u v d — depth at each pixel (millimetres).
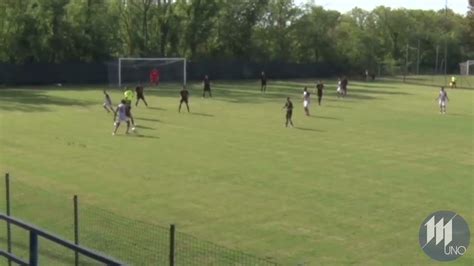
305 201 25906
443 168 33688
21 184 26688
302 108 64562
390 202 25984
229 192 27250
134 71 97812
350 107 67438
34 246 10492
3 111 56344
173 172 31172
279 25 134625
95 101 67375
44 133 43469
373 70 145250
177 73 102438
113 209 24047
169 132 45219
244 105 66500
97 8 100875
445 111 65062
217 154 36531
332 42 140750
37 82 92188
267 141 41844
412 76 148375
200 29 118062
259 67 119250
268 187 28297
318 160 35281
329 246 20141
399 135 46375
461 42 174875
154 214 23531
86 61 98938
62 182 28531
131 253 18328
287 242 20469
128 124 44219
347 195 27078
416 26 171500
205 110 60688
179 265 17594
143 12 114125
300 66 127125
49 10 93812
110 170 31391
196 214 23656
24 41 92312
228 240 20531
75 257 17047
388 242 20641
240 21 125312
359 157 36531
